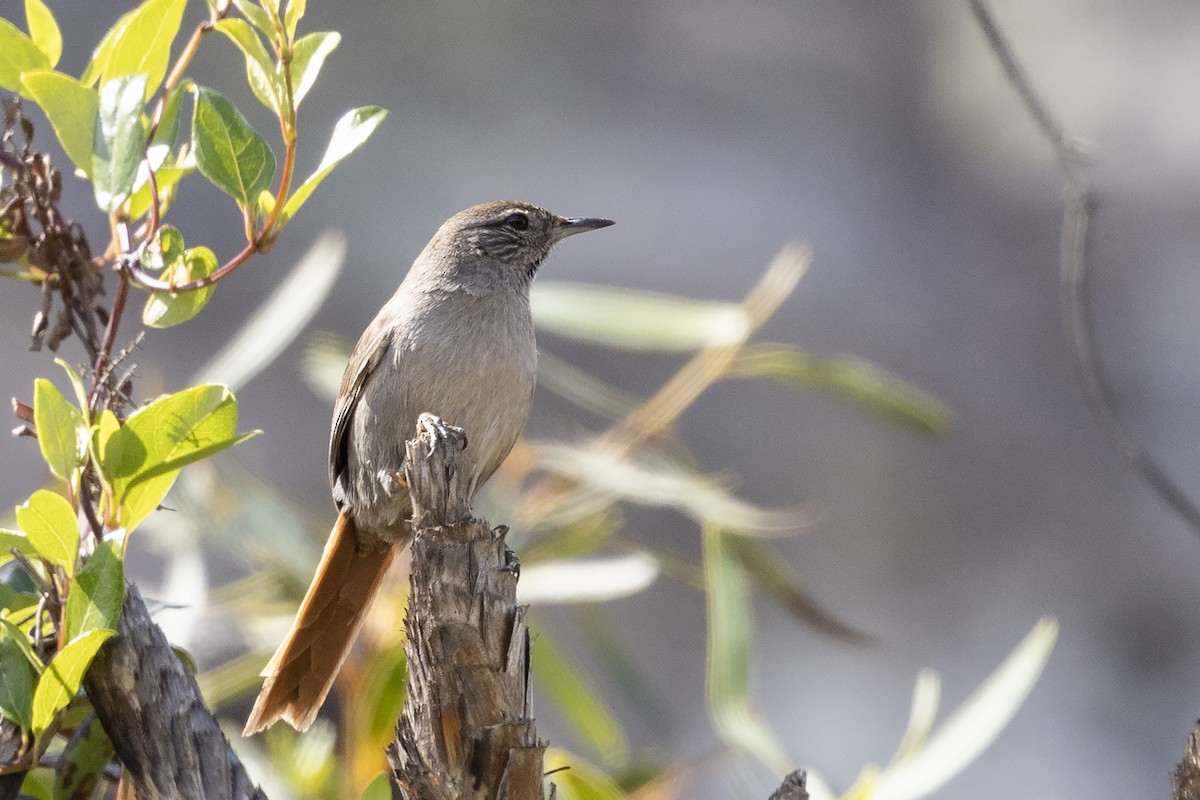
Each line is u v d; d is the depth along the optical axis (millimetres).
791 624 15750
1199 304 16391
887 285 17281
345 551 6281
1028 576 15992
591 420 15031
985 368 16906
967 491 16281
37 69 4695
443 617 3836
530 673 3971
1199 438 16094
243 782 4121
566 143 17266
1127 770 15039
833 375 7445
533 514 7418
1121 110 17078
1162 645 15578
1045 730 15320
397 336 6477
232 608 7148
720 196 17406
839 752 15141
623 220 17141
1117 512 16078
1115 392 16484
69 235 4566
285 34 4402
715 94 17906
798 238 17281
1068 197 7172
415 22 16906
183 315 4559
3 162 4566
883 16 18297
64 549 4184
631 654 14797
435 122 16828
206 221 15242
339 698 8109
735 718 6465
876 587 15977
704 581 7609
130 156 4391
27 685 4121
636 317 7445
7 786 4234
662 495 7062
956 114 17922
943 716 15391
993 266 17312
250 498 7457
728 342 7340
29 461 14148
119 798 4547
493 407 6539
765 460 16047
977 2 7000
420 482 3949
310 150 16094
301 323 6941
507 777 3811
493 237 6770
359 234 15992
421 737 3887
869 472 16250
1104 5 17266
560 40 17484
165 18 4617
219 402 4285
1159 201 16812
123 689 4105
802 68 18188
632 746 14320
